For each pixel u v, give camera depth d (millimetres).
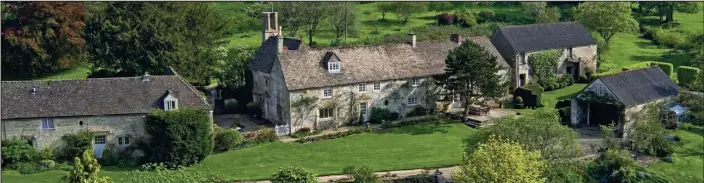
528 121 64688
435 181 65188
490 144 57594
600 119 84500
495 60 84938
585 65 108312
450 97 89250
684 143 78312
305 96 81812
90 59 101125
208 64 98000
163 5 100562
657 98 83875
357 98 85000
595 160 70562
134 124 72312
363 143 78000
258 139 78125
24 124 70375
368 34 130500
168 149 70875
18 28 108062
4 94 71625
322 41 124500
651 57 122562
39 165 69125
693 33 127250
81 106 71750
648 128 75375
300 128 82250
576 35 108625
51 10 106438
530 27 105188
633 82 83938
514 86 100188
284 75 81750
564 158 64375
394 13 143250
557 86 103000
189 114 71250
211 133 73438
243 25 132125
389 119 86562
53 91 72750
